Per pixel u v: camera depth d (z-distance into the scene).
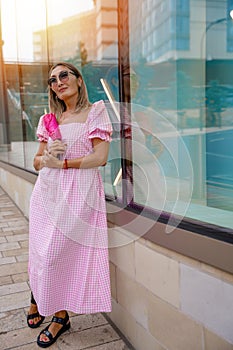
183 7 2.54
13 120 5.30
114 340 1.92
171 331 1.54
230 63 2.42
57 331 1.93
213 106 2.37
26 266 2.97
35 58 4.20
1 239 3.70
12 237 3.76
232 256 1.19
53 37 3.77
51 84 1.83
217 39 2.47
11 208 5.09
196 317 1.38
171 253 1.50
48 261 1.77
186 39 2.54
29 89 4.41
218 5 2.44
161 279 1.58
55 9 3.74
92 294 1.84
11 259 3.13
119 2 2.44
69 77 1.78
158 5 2.55
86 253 1.82
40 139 1.92
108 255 1.96
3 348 1.87
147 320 1.72
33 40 4.27
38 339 1.90
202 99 2.42
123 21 2.41
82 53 3.09
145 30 2.48
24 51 4.55
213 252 1.27
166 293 1.56
